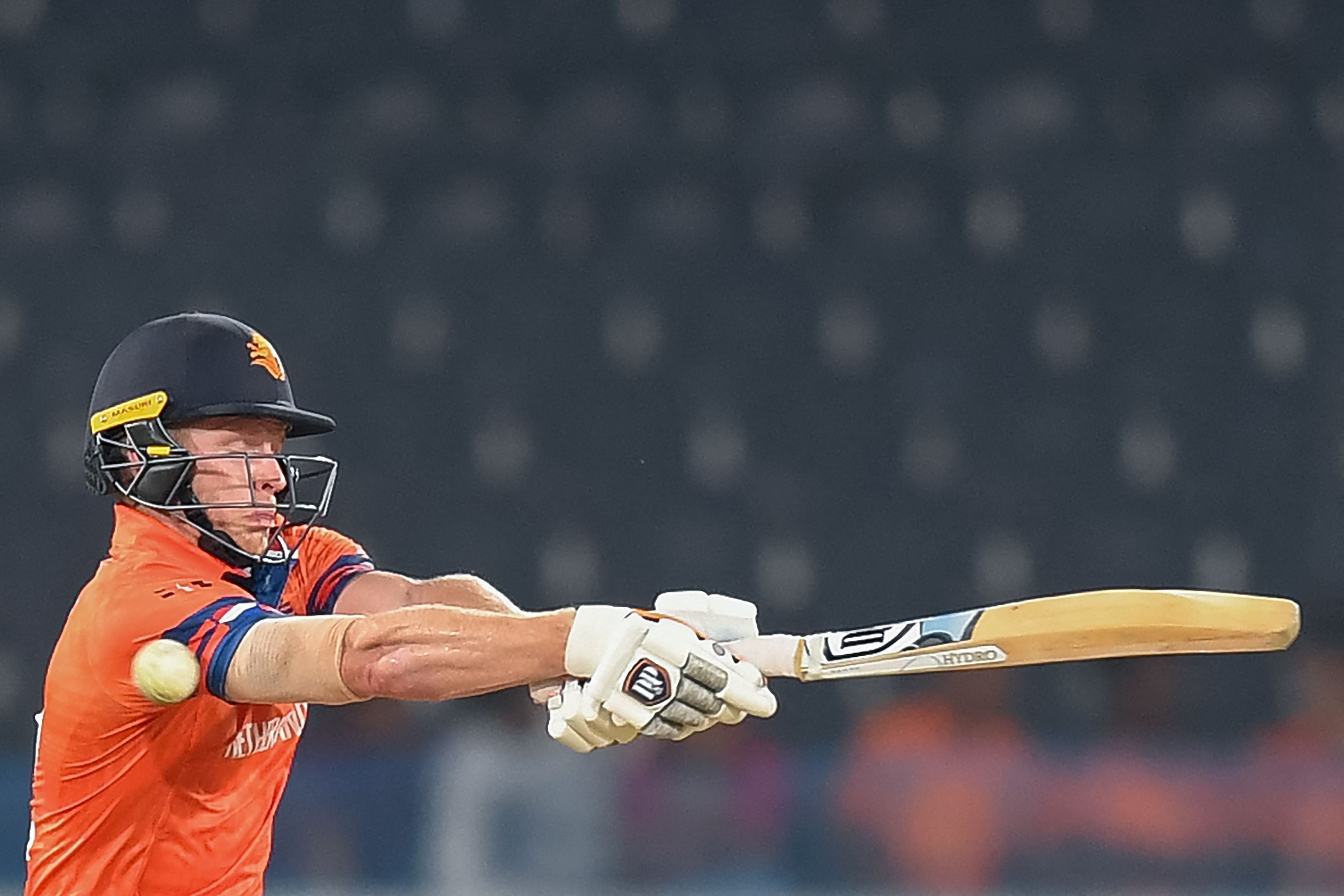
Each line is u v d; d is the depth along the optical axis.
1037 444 37.31
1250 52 40.97
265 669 10.34
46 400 37.44
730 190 40.09
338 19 41.59
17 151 39.75
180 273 38.88
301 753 28.95
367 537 36.28
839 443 37.38
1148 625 10.30
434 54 41.41
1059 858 23.45
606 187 40.16
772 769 23.84
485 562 36.09
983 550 36.31
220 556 11.77
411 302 38.81
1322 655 32.12
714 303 38.81
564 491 36.84
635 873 23.52
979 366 38.09
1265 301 38.59
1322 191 39.50
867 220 39.62
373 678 10.19
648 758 27.23
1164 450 37.22
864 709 31.72
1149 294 38.69
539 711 29.08
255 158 40.09
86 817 11.34
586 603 35.72
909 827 23.67
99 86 40.66
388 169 40.19
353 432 37.44
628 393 37.91
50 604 35.28
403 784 23.59
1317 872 23.14
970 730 30.61
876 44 41.31
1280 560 36.22
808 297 38.84
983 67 41.03
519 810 23.61
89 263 38.78
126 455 11.62
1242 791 23.38
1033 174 39.94
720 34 41.56
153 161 39.94
